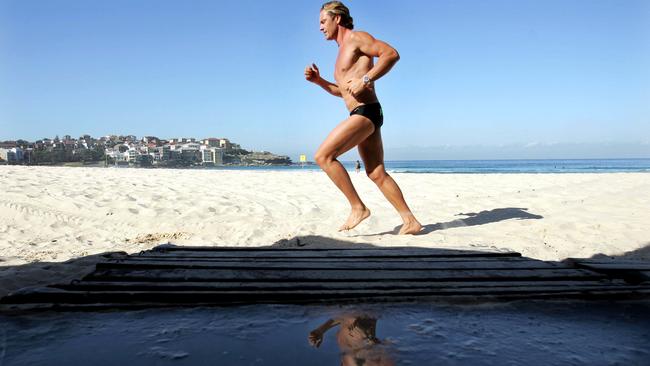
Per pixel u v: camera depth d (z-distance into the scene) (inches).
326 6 177.6
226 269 115.9
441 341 72.0
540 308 89.2
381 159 187.3
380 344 70.5
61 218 243.8
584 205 302.2
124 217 249.4
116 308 87.4
